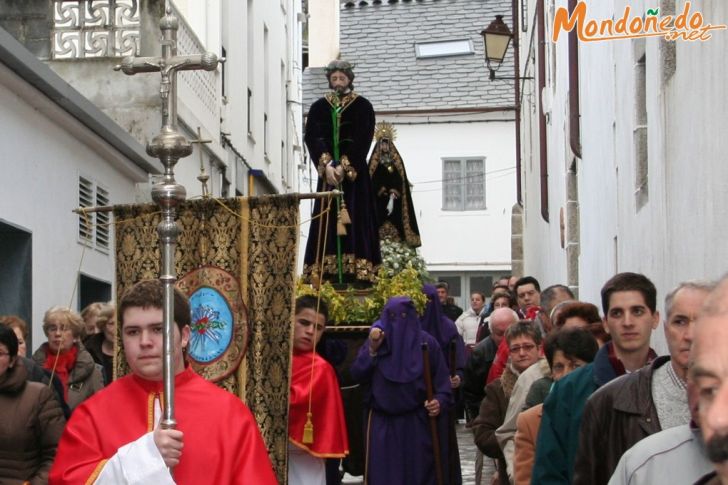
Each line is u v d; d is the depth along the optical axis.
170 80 7.95
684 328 7.20
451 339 17.58
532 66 38.84
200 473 7.03
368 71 54.09
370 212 17.25
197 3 27.62
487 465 20.69
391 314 14.83
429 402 14.65
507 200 52.12
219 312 10.77
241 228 10.84
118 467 6.78
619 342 8.62
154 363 7.23
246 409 7.40
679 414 7.34
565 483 8.70
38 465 10.42
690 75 11.66
